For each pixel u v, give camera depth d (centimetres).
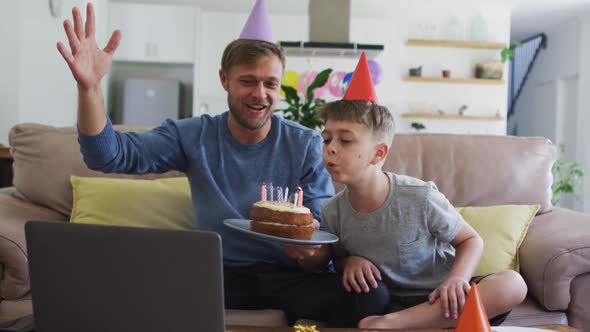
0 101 356
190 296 79
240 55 140
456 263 127
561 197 688
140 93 569
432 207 131
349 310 129
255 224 126
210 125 156
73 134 183
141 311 81
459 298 115
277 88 145
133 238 79
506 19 615
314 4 430
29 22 373
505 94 615
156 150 148
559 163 570
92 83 119
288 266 148
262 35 146
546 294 147
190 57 578
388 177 136
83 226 80
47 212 170
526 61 813
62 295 83
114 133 131
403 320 114
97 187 169
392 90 593
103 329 82
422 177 188
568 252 145
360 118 121
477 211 174
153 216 167
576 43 664
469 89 614
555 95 719
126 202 167
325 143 126
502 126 616
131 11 572
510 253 162
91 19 118
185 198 174
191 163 152
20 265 139
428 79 593
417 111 610
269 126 154
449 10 609
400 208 131
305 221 125
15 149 179
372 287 125
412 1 600
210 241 77
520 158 192
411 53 609
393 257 133
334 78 577
